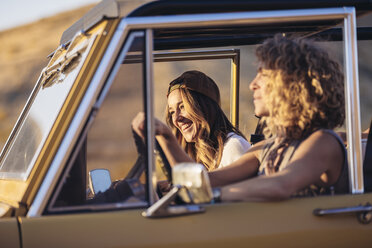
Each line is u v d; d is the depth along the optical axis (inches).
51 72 86.5
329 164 76.7
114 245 65.9
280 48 78.4
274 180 72.3
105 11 71.9
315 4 73.9
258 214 70.9
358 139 74.3
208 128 107.2
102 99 67.5
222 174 93.7
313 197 73.8
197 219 68.9
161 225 67.7
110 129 76.2
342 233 72.9
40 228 64.9
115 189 74.7
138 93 71.1
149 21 68.2
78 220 66.1
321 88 76.7
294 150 79.3
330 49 80.9
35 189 67.0
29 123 86.6
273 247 70.7
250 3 72.1
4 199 74.5
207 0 71.2
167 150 86.0
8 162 87.7
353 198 74.0
